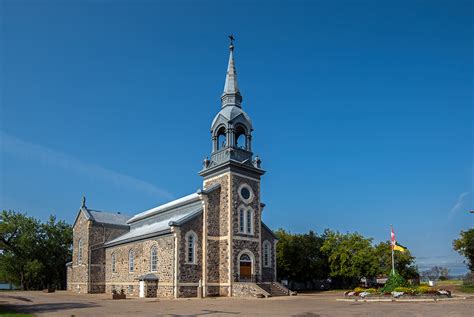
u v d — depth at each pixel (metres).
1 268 77.50
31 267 71.12
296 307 27.02
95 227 58.53
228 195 44.62
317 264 62.75
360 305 27.16
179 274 41.16
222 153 46.66
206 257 43.12
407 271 59.62
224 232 44.25
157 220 54.91
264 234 49.97
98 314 24.56
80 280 58.31
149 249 46.19
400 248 38.28
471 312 21.42
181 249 41.88
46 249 75.88
